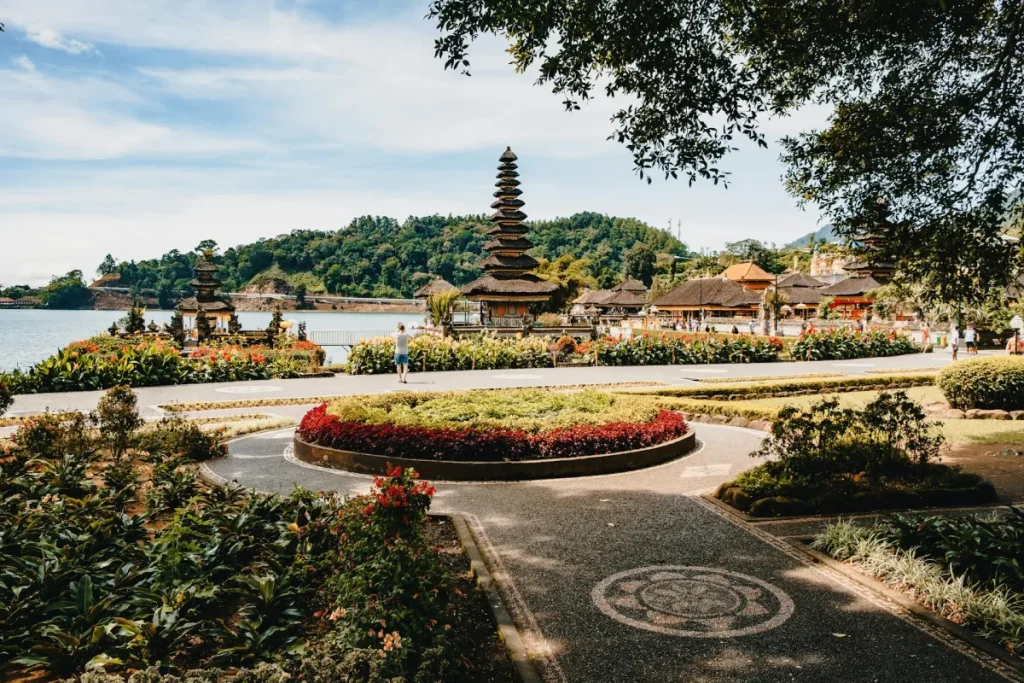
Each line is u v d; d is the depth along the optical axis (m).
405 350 23.75
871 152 9.80
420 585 4.62
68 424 11.99
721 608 5.59
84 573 5.18
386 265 151.00
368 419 11.41
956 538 6.20
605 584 6.11
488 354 28.92
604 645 4.98
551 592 5.93
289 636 4.73
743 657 4.79
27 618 4.73
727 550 6.96
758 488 8.53
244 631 4.63
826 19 9.38
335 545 6.02
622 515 8.25
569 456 10.63
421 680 4.00
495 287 44.91
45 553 5.50
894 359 34.03
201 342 32.97
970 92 9.59
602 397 14.55
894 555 6.25
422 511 5.11
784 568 6.45
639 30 9.00
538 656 4.83
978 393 15.84
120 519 6.60
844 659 4.74
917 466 9.04
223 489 7.95
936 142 9.48
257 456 11.78
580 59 9.38
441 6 8.49
